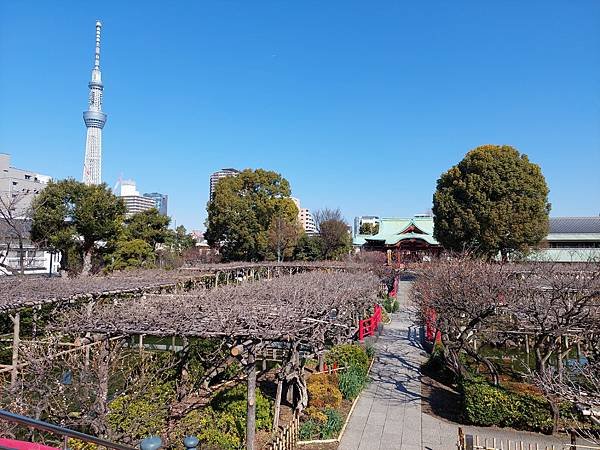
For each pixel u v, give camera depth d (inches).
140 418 351.6
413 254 1948.8
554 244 1895.9
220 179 1831.9
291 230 1755.7
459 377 490.0
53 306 641.6
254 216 1748.3
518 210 1396.4
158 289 789.2
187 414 396.8
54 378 350.6
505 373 555.8
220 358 501.4
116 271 1120.8
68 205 1181.7
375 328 815.1
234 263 1422.2
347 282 706.2
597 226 2001.7
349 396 478.9
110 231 1220.5
